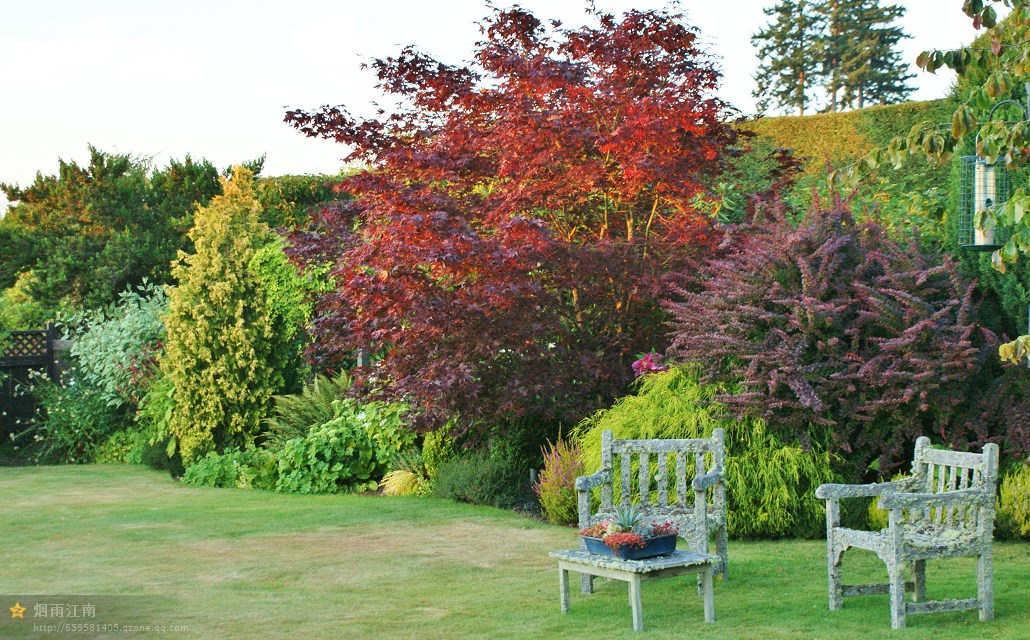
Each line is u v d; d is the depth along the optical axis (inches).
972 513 209.3
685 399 333.4
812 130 742.5
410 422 398.6
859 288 319.0
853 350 321.4
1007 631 197.2
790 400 319.6
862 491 224.5
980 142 208.5
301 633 206.2
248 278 531.2
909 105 689.0
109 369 599.5
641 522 227.8
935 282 335.0
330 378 557.6
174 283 818.2
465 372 361.1
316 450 459.2
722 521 255.4
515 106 371.9
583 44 390.0
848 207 382.0
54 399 627.2
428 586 253.9
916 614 208.8
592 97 385.1
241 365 519.2
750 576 259.3
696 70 389.4
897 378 305.7
